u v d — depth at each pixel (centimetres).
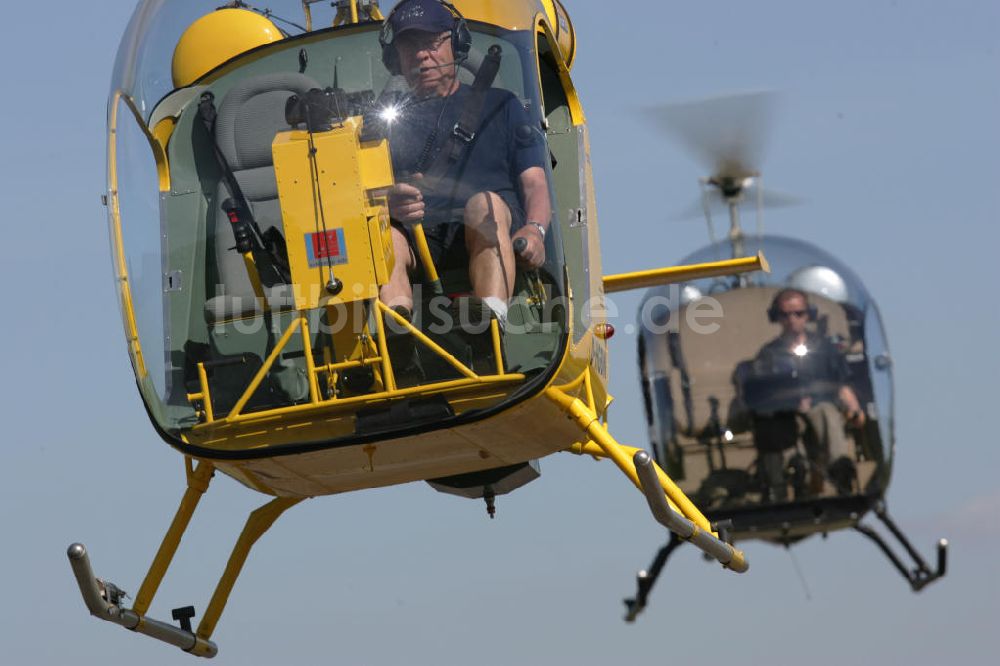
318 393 2495
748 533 5550
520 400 2483
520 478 3045
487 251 2564
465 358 2533
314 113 2564
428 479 3020
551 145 2834
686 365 5562
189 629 2997
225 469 2669
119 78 2831
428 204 2584
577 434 2759
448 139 2612
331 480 2730
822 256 5634
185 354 2655
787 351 5500
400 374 2530
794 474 5484
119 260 2720
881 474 5488
